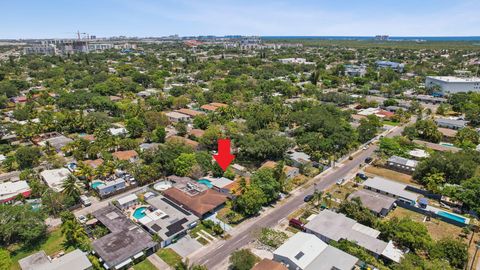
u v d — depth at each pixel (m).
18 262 56.56
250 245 61.97
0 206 63.03
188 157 90.94
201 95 185.50
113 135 114.94
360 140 119.25
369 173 95.25
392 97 191.00
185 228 65.06
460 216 71.00
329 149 105.62
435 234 65.75
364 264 55.19
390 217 72.12
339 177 92.31
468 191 73.12
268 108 142.88
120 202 74.94
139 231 63.34
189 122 143.88
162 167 91.19
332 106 147.38
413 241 58.91
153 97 180.75
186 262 53.25
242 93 189.12
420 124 123.25
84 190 83.56
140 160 101.62
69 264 53.19
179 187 81.44
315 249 56.38
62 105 163.75
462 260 55.31
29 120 132.12
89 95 172.38
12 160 98.06
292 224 68.25
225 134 116.50
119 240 59.91
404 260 53.56
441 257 56.25
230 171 91.50
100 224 67.88
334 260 53.75
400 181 89.88
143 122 132.00
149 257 58.66
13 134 123.44
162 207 72.56
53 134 125.38
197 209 71.06
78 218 69.81
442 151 101.00
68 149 104.62
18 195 76.31
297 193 83.06
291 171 91.69
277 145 98.94
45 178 86.31
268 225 68.50
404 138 114.56
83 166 84.06
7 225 59.47
